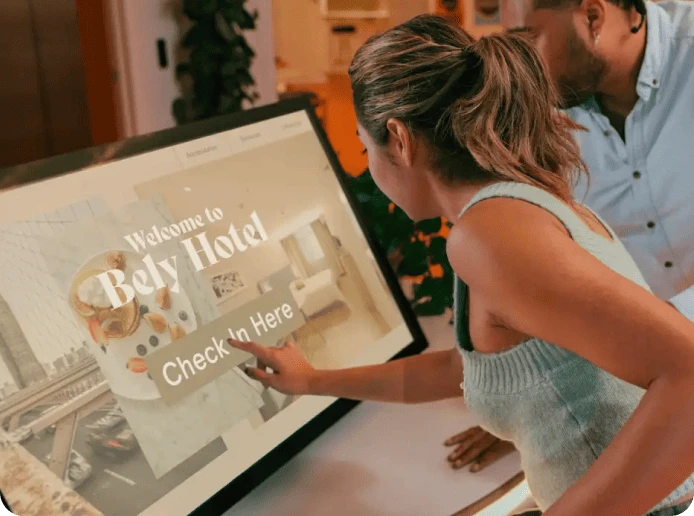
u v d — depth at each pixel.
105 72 2.79
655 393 0.64
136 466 0.83
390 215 1.46
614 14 1.39
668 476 0.64
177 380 0.91
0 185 0.81
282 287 1.10
